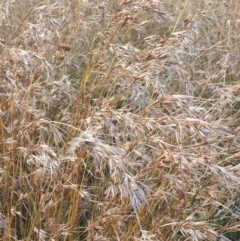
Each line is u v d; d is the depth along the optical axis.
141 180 2.08
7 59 2.50
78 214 2.45
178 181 2.17
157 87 2.59
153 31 4.12
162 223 2.28
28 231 2.46
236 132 2.39
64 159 2.30
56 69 3.03
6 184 2.37
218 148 2.39
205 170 2.21
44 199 2.26
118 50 2.79
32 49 2.86
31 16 3.72
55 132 2.19
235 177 2.05
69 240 2.34
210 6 4.48
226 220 2.79
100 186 2.57
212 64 3.83
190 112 2.21
